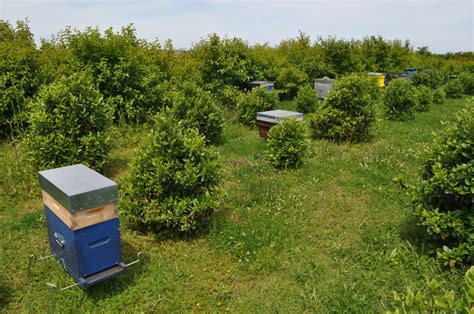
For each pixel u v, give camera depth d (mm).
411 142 8461
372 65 21062
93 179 3199
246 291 3404
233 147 7691
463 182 3441
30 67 7598
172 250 3975
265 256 3879
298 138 6492
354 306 3053
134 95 8523
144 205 4168
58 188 2961
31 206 4957
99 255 3094
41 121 5434
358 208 5059
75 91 5746
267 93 9891
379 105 13531
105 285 3361
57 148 5395
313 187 5746
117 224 3168
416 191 3967
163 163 4125
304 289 3414
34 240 4082
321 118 8367
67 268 3225
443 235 3521
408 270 3588
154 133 4430
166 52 11078
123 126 8102
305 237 4320
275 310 3143
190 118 7656
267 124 7941
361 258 3859
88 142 5609
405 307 2016
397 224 4492
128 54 8531
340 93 8141
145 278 3500
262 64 15203
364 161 6855
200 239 4184
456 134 3691
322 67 16969
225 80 12102
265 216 4766
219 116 7992
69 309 3078
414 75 19797
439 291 3164
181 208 4051
